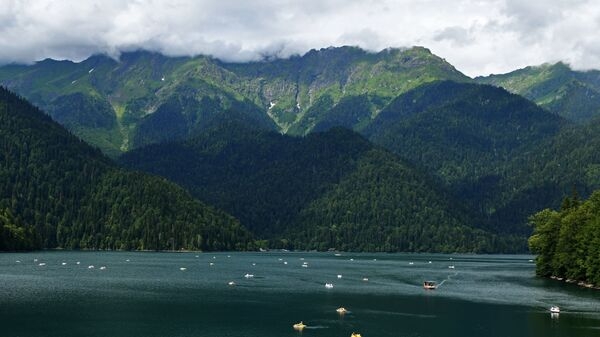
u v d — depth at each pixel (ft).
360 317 460.14
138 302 512.22
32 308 469.98
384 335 400.06
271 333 402.11
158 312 469.16
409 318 457.68
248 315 463.83
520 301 544.21
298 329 415.44
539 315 470.39
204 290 601.62
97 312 460.96
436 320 449.48
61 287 593.01
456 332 408.46
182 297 548.31
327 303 526.16
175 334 395.55
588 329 418.92
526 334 402.93
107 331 399.24
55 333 389.60
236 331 406.62
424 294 590.96
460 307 508.12
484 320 451.12
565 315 469.98
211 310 482.69
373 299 553.64
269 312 477.77
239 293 583.58
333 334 401.29
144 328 410.93
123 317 445.37
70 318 435.94
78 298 524.11
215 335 394.52
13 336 379.76
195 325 424.05
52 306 481.05
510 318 459.32
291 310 488.02
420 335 400.47
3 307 472.03
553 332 408.05
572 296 577.43
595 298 564.71
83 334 389.19
